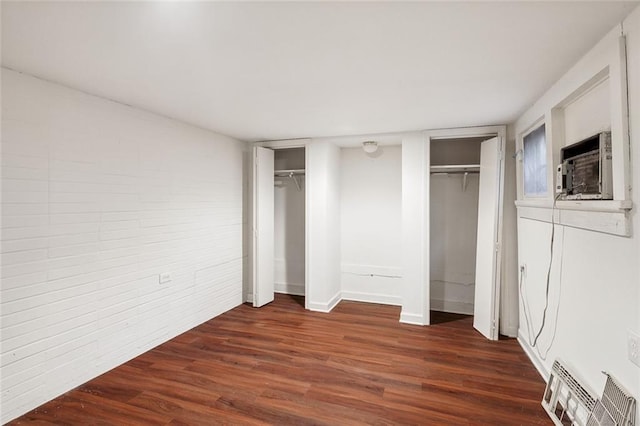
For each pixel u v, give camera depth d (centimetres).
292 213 502
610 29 158
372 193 461
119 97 262
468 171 407
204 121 340
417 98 260
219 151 402
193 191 361
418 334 347
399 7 141
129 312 287
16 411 209
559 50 180
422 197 372
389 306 445
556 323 234
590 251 187
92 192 256
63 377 236
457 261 423
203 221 377
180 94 255
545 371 254
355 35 165
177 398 231
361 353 302
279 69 207
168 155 326
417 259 375
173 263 335
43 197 224
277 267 512
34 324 219
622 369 157
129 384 249
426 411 218
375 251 462
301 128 369
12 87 207
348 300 472
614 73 155
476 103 271
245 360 288
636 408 145
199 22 153
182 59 194
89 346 254
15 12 144
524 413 215
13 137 208
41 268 223
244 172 453
